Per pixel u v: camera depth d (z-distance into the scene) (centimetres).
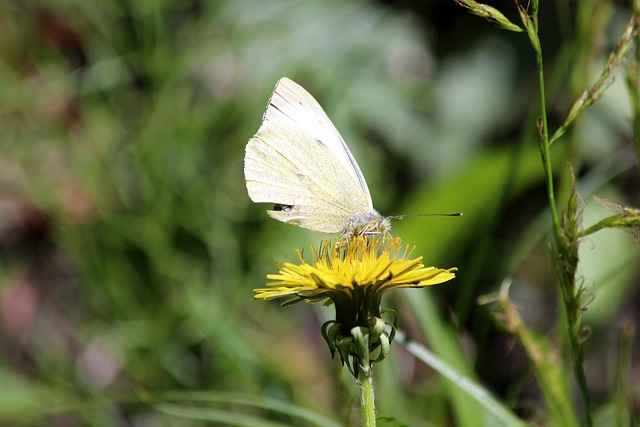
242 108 55
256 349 53
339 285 44
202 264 55
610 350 55
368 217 47
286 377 53
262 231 54
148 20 54
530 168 52
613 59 44
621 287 52
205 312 52
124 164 55
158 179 54
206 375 53
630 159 54
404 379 53
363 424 44
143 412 54
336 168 47
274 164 48
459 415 47
